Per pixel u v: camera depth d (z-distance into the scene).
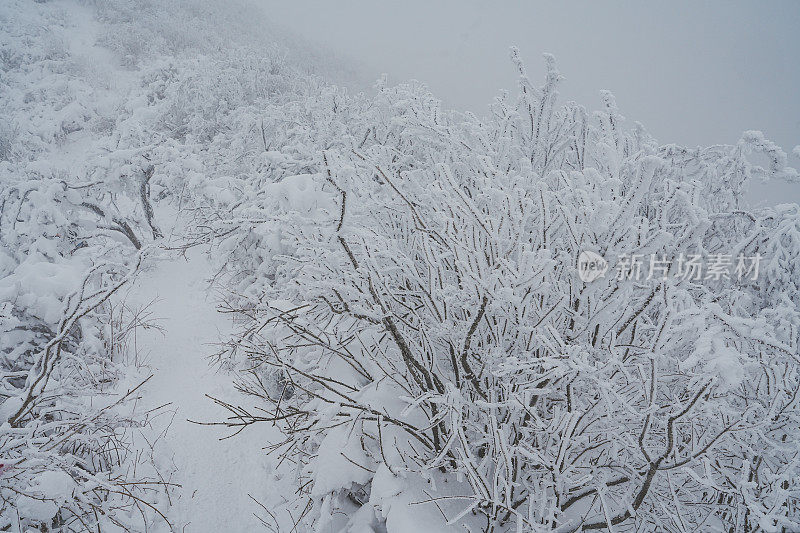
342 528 3.39
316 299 3.22
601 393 2.29
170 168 8.48
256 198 6.86
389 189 3.00
